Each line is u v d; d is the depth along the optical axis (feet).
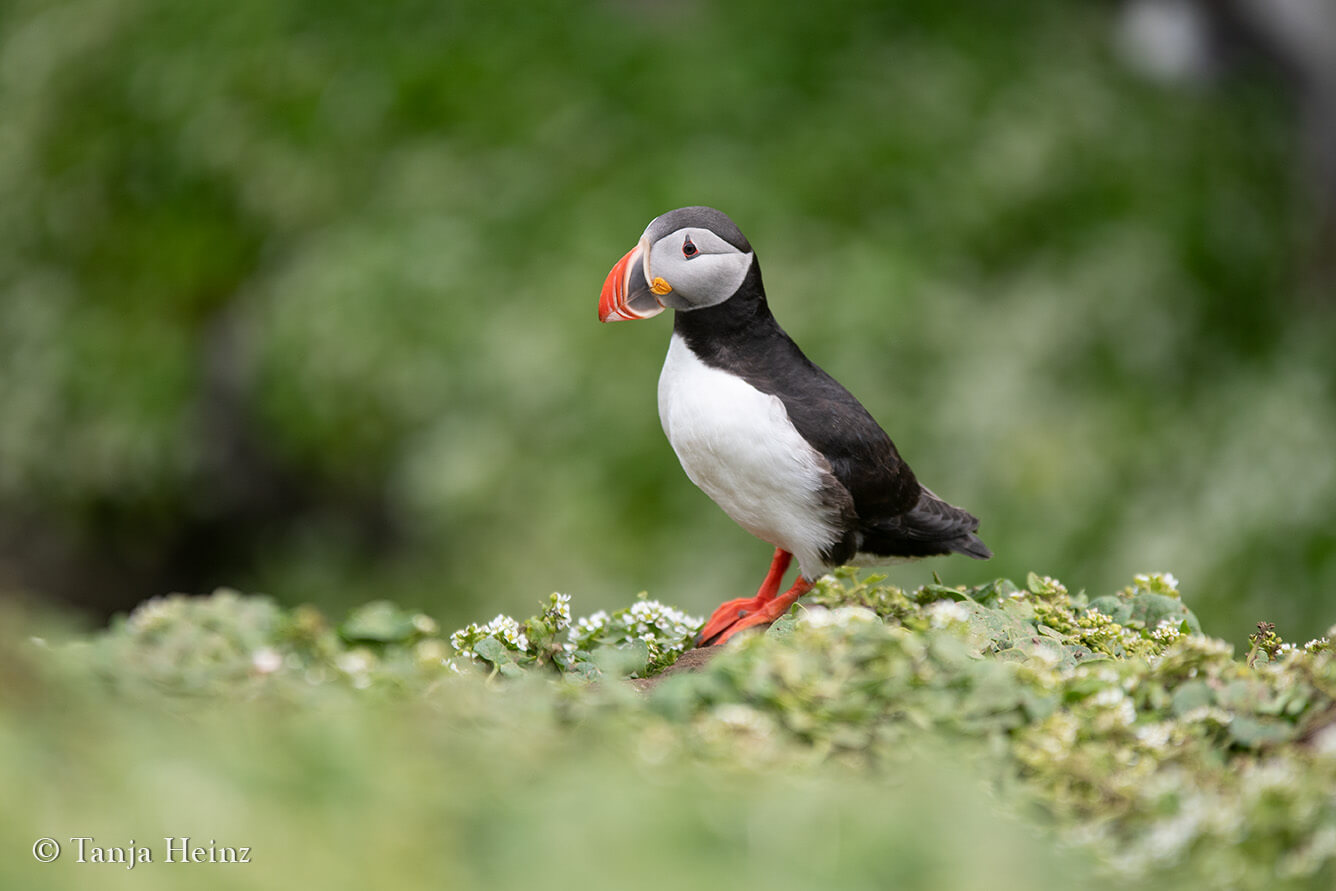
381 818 11.47
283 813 11.32
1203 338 46.60
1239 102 52.47
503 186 46.29
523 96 48.11
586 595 40.47
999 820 13.30
